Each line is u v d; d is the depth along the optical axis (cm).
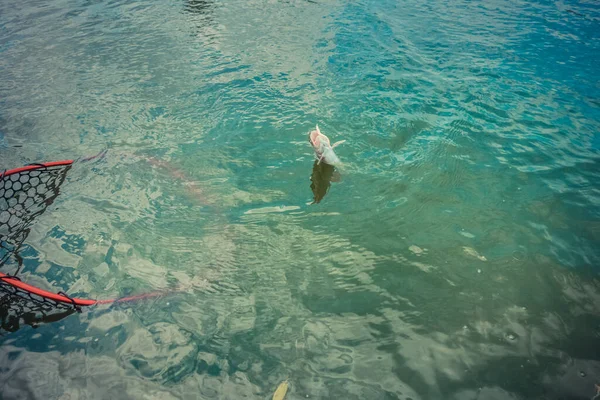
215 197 414
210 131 523
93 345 274
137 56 742
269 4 1000
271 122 533
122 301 306
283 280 320
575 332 268
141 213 397
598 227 354
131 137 518
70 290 316
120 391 245
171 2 1059
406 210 385
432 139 483
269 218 383
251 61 700
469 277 314
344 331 277
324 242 354
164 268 335
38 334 283
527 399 230
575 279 308
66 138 519
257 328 282
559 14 865
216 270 331
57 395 244
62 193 426
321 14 911
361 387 241
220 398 239
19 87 650
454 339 267
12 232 375
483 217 373
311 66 675
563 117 516
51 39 842
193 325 286
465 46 726
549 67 641
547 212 374
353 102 566
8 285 314
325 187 419
